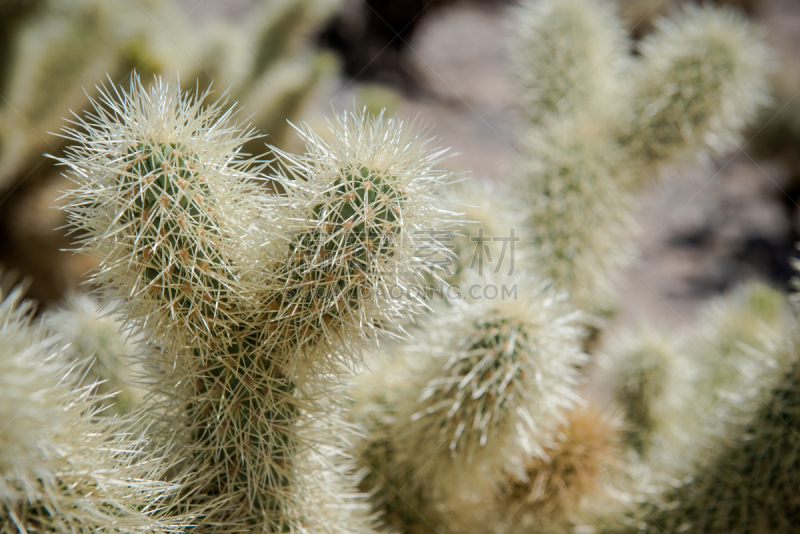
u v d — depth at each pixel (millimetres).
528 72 882
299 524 486
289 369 465
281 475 482
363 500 585
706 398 799
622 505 619
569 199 724
